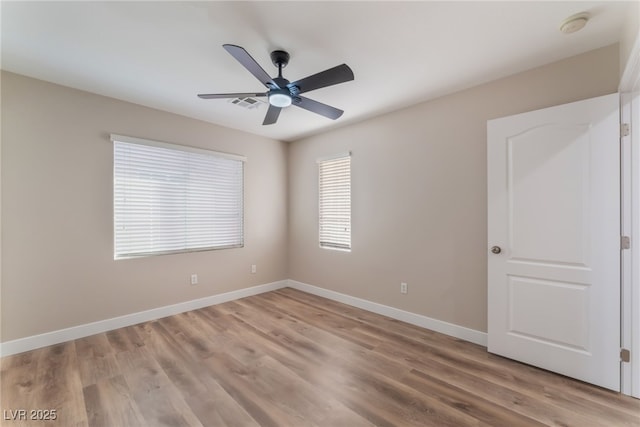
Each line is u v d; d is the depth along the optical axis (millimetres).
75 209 2795
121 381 2078
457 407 1809
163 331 2955
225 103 3105
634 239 1897
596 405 1819
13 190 2496
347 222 3867
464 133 2752
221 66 2371
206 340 2744
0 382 2066
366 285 3607
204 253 3729
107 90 2818
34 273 2588
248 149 4176
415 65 2330
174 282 3463
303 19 1788
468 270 2734
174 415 1747
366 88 2736
